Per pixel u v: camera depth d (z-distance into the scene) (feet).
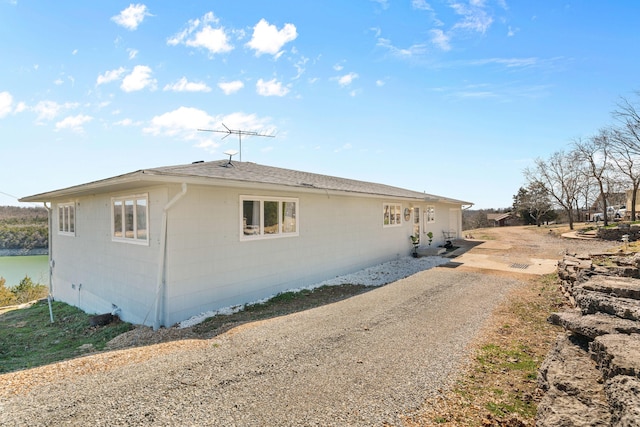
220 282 23.26
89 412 9.49
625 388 6.59
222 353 13.91
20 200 35.37
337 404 9.98
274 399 10.26
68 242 33.73
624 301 12.42
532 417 9.18
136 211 23.15
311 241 31.40
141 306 22.47
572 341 11.25
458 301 22.59
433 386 11.05
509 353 13.82
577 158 83.87
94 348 18.54
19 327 26.68
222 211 23.43
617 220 90.58
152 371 12.16
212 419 9.21
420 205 55.98
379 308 20.97
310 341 15.23
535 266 38.01
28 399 10.18
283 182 26.45
